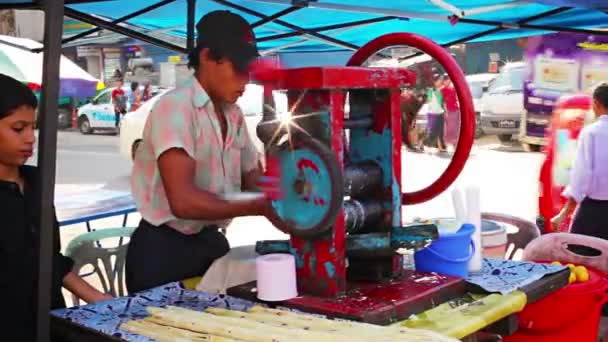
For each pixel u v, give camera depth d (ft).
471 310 4.83
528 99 37.35
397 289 5.11
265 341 3.92
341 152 4.89
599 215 11.62
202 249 6.21
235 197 5.27
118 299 5.21
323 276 4.97
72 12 11.55
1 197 5.20
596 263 8.40
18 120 5.21
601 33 11.76
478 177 29.58
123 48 59.77
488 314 4.75
